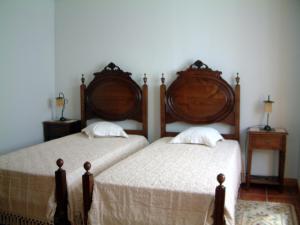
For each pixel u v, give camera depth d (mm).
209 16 3762
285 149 3395
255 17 3602
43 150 3189
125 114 4141
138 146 3727
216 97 3744
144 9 4012
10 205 2520
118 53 4191
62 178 2330
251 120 3734
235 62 3721
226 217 1975
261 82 3658
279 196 3377
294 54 3520
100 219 2211
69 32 4406
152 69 4051
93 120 4383
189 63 3896
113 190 2191
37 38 4191
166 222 2072
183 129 3979
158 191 2100
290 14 3488
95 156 2963
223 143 3498
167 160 2799
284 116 3619
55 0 4430
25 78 4016
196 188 2078
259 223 2738
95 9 4238
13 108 3844
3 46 3666
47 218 2350
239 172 3471
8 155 2977
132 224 2143
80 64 4398
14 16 3807
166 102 3936
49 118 4488
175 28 3908
